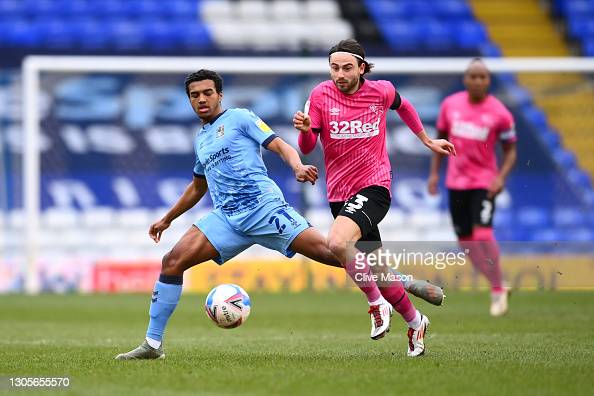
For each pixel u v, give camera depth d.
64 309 51.31
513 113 67.25
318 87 28.05
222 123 26.80
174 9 88.31
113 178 67.19
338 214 28.38
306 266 63.56
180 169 67.31
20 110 78.62
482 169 45.44
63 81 67.62
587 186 66.94
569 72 64.19
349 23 89.19
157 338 27.69
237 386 22.12
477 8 91.19
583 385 22.31
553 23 90.44
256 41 86.81
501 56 88.62
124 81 67.12
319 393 21.16
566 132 67.12
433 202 65.69
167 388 21.92
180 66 62.91
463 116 45.09
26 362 27.08
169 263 27.34
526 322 41.91
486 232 45.25
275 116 68.25
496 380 22.94
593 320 42.97
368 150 27.69
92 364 26.27
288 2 89.69
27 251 60.84
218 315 27.45
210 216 27.44
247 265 63.44
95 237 66.62
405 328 39.38
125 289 63.72
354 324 42.75
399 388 21.80
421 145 66.50
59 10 86.31
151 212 66.94
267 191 26.84
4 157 74.44
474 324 41.03
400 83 68.25
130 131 67.19
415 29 89.00
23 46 83.88
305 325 42.31
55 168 67.06
